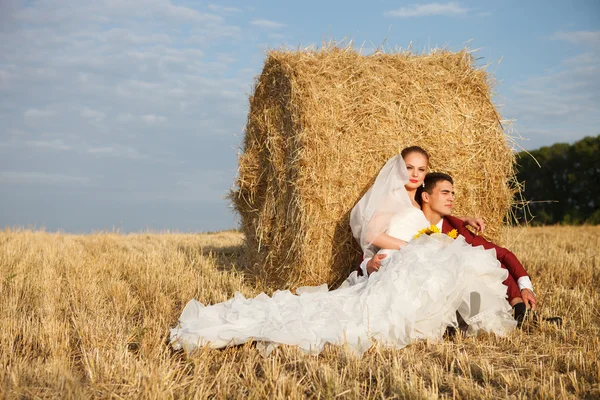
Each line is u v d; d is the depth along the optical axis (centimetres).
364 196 528
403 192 511
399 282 425
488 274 444
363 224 512
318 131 545
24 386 316
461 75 601
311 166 546
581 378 332
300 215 558
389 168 518
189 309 444
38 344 412
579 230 1603
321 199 549
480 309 427
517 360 370
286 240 603
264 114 654
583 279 676
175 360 385
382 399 303
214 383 337
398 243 493
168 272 705
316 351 384
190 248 962
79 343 416
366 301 425
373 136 560
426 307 419
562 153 2806
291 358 376
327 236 560
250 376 339
